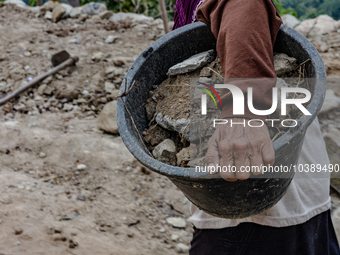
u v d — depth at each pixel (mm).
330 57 3555
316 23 4250
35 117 3020
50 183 2227
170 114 1056
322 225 1179
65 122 2967
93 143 2627
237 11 883
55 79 3451
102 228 1866
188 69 1108
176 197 2242
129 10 6125
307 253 1138
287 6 9672
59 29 4473
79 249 1674
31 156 2486
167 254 1775
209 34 1122
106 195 2168
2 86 3395
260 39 857
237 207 911
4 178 2160
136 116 1086
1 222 1778
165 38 1112
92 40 4242
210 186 830
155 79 1161
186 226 2021
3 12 4770
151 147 1076
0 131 2715
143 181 2338
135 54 3975
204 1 1068
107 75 3553
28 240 1683
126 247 1753
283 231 1099
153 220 2023
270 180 862
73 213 1944
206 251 1214
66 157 2496
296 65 996
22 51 3871
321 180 1138
